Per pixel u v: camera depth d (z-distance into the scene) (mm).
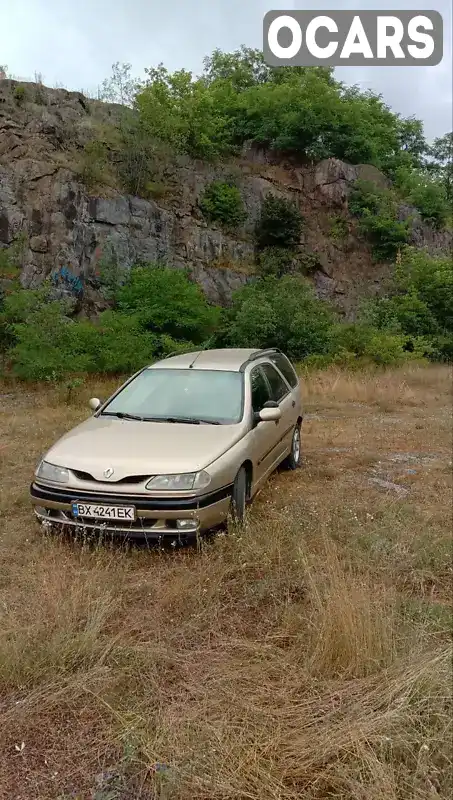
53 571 4062
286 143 29094
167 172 22688
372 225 27812
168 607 3766
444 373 17859
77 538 4508
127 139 21312
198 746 2492
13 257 17016
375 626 3193
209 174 24719
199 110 24625
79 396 11961
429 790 2244
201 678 3043
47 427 9125
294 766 2416
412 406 12789
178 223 22094
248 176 26812
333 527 5023
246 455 5047
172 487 4309
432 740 2422
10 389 13492
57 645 3133
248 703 2807
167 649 3293
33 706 2814
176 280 18672
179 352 7074
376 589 3918
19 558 4438
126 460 4469
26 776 2430
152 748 2492
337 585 3580
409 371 18000
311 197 28531
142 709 2797
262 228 25297
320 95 29625
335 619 3219
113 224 19422
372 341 20297
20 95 19234
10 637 3230
